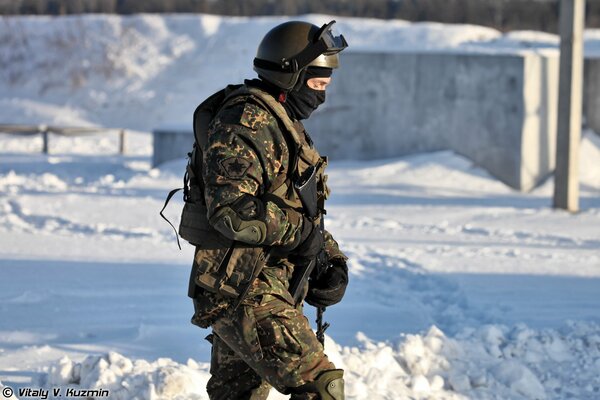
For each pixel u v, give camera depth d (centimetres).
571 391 739
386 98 2730
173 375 628
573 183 2081
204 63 5250
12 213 1781
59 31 5625
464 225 1806
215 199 440
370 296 1102
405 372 743
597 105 2847
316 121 2792
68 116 4991
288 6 5841
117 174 2661
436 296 1130
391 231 1709
